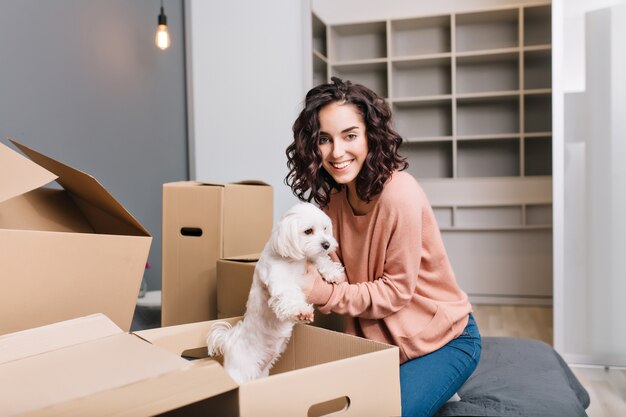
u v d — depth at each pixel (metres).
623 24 2.57
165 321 1.93
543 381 1.46
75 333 1.05
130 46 3.00
